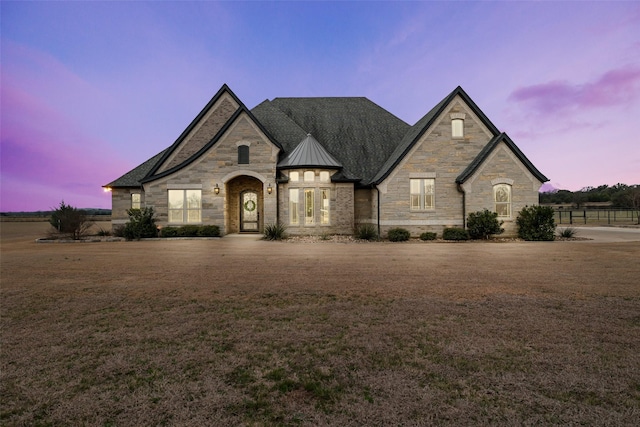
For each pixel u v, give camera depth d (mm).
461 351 4965
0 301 7672
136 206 25719
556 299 7566
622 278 9609
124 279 9867
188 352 5031
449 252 15312
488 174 21172
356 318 6426
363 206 23734
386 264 12133
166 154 23906
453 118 21906
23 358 4863
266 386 4094
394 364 4602
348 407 3646
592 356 4789
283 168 22531
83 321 6367
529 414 3514
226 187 23281
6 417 3535
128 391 4004
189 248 17125
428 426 3324
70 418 3516
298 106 29078
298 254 14805
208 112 24297
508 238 21062
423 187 21953
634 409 3590
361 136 26594
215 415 3535
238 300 7680
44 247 18188
